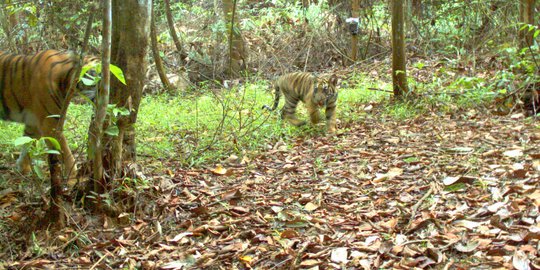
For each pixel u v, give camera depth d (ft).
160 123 16.47
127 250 9.08
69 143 13.70
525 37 16.88
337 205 10.13
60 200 9.48
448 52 23.41
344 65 25.49
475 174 10.71
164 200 10.48
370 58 24.91
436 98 16.78
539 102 15.65
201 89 21.76
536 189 9.56
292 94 16.44
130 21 9.64
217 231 9.46
